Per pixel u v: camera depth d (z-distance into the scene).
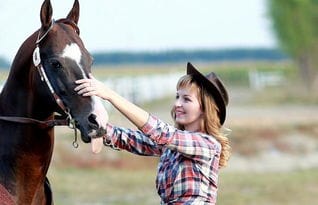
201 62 95.19
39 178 6.45
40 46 6.11
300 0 51.28
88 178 18.81
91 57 6.16
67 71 6.00
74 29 6.28
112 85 33.69
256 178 19.09
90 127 5.88
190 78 6.31
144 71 65.75
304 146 24.00
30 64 6.25
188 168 6.12
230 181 18.53
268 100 40.78
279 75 55.91
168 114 31.16
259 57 110.25
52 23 6.12
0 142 6.39
